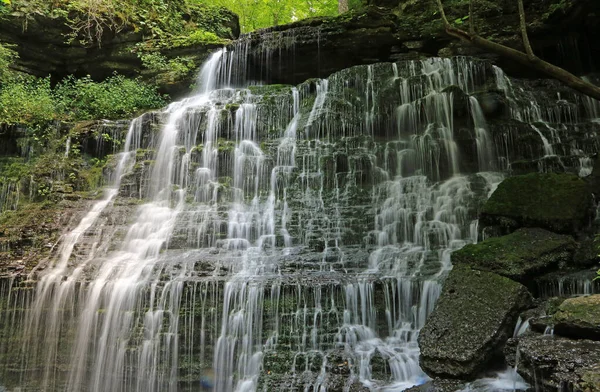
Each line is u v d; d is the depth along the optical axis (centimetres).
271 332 783
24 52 1589
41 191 1198
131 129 1316
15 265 955
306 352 764
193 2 1984
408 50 1483
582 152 1107
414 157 1119
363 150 1140
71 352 847
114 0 1661
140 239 1035
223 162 1196
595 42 1400
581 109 1262
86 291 866
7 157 1308
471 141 1112
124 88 1570
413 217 986
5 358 870
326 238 987
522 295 693
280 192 1130
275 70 1579
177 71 1630
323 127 1215
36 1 1568
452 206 988
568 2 1303
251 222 1046
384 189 1070
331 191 1100
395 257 908
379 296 789
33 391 845
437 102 1152
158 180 1214
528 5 1428
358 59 1514
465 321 672
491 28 1435
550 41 1402
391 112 1212
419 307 774
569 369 499
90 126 1325
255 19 2458
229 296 809
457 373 627
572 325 564
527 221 853
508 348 617
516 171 1070
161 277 869
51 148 1321
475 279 736
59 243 1025
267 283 804
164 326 816
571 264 771
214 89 1606
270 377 746
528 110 1241
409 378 708
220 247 1003
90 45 1636
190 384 789
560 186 875
